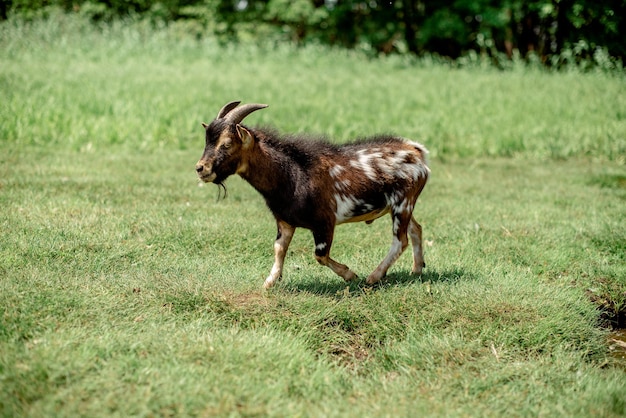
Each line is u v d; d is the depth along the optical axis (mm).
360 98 36344
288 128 28719
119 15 62781
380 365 10141
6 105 27641
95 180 20000
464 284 12578
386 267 12484
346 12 64875
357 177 12016
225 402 8203
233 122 11094
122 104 29703
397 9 63375
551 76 43188
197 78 38625
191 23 61719
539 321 11328
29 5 55188
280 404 8398
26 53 41656
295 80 41094
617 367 10789
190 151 26594
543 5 47719
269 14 65125
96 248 13695
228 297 11398
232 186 20688
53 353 8891
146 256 13508
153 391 8281
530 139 29578
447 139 29375
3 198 16891
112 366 8781
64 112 28047
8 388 8148
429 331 10922
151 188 19484
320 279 12812
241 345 9656
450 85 40844
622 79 40406
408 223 12742
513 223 17219
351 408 8531
